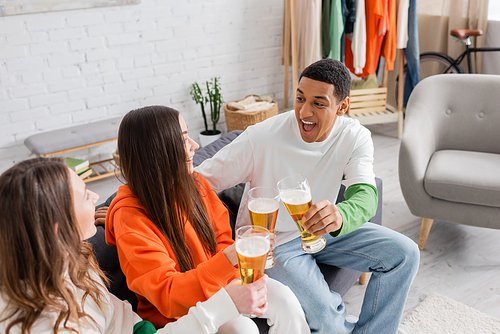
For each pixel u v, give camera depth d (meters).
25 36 2.74
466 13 3.53
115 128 2.92
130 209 1.04
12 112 2.85
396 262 1.33
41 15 2.74
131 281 1.02
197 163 1.63
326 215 1.10
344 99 1.31
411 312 1.70
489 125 2.18
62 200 0.75
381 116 3.52
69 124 3.06
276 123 1.41
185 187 1.09
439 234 2.25
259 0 3.45
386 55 3.28
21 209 0.71
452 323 1.63
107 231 1.10
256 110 3.21
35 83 2.86
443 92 2.25
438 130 2.27
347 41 3.34
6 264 0.72
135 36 3.09
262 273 0.93
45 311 0.77
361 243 1.40
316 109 1.27
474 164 2.02
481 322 1.63
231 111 3.20
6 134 2.87
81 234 0.84
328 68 1.24
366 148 1.40
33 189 0.71
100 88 3.09
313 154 1.40
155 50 3.19
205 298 0.95
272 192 1.12
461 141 2.26
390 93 4.13
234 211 1.60
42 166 0.74
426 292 1.83
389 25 3.19
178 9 3.17
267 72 3.72
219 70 3.49
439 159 2.10
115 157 2.86
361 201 1.24
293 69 3.34
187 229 1.14
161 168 1.05
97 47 2.99
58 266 0.76
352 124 1.43
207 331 0.88
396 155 3.21
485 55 3.56
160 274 0.96
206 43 3.36
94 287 0.90
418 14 3.89
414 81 3.47
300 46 3.44
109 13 2.95
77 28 2.88
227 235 1.28
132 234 1.00
